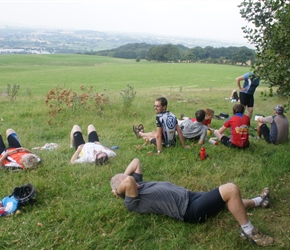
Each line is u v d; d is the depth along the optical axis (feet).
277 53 16.33
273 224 13.34
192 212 12.97
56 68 241.76
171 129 22.13
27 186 15.15
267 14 18.26
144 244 12.14
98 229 12.85
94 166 18.81
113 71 201.67
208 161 20.18
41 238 12.31
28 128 29.68
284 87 16.24
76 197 15.49
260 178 17.62
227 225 13.23
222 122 32.07
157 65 260.62
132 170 15.29
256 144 23.71
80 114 34.86
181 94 63.62
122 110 36.37
